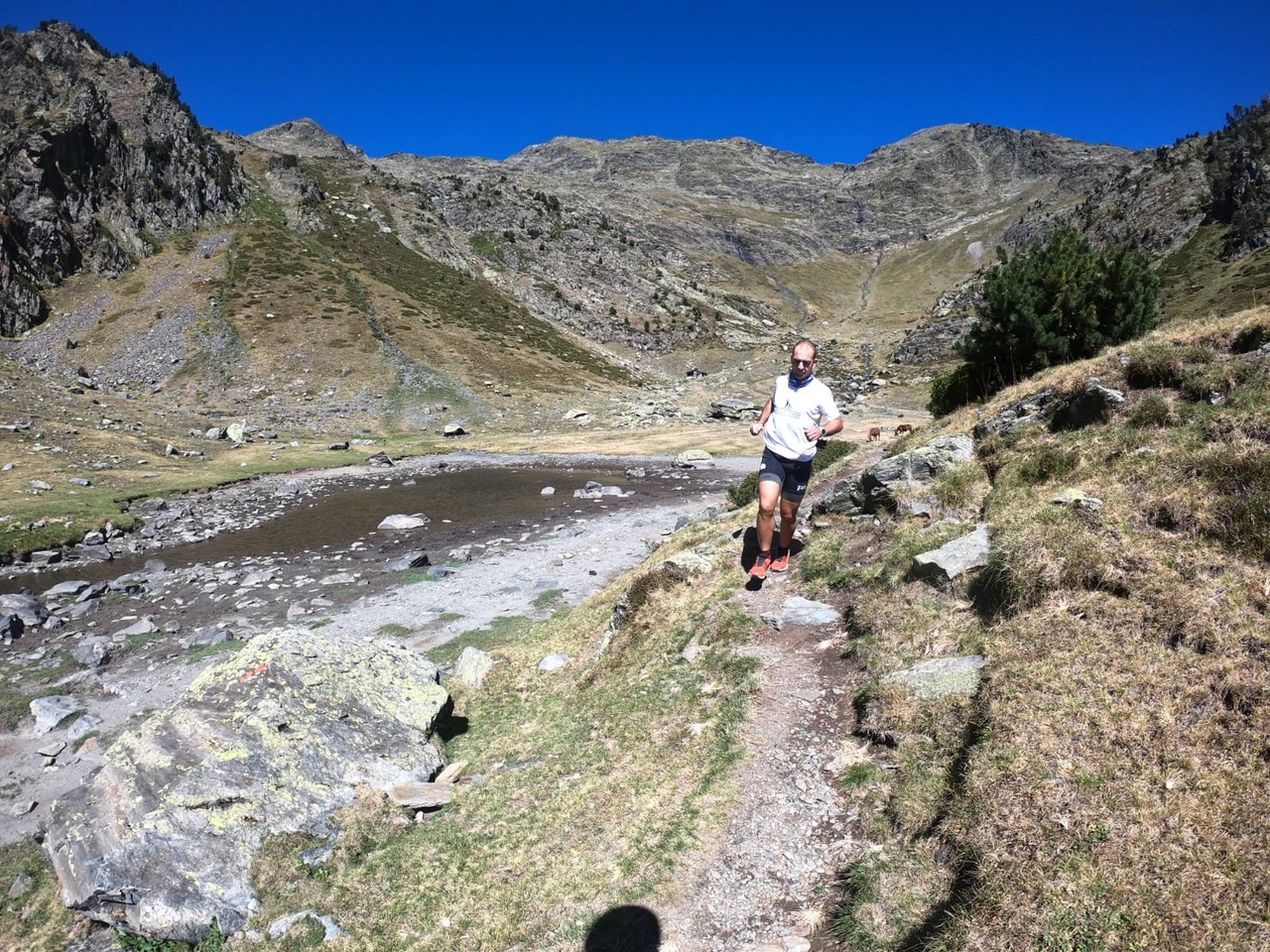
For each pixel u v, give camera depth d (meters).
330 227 137.88
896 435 27.22
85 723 14.88
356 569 27.19
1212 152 165.25
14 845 10.86
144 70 139.75
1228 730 4.98
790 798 6.48
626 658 11.77
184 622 21.56
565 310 144.50
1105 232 173.38
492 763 10.36
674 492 44.97
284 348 89.56
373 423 75.81
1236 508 6.88
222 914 7.83
